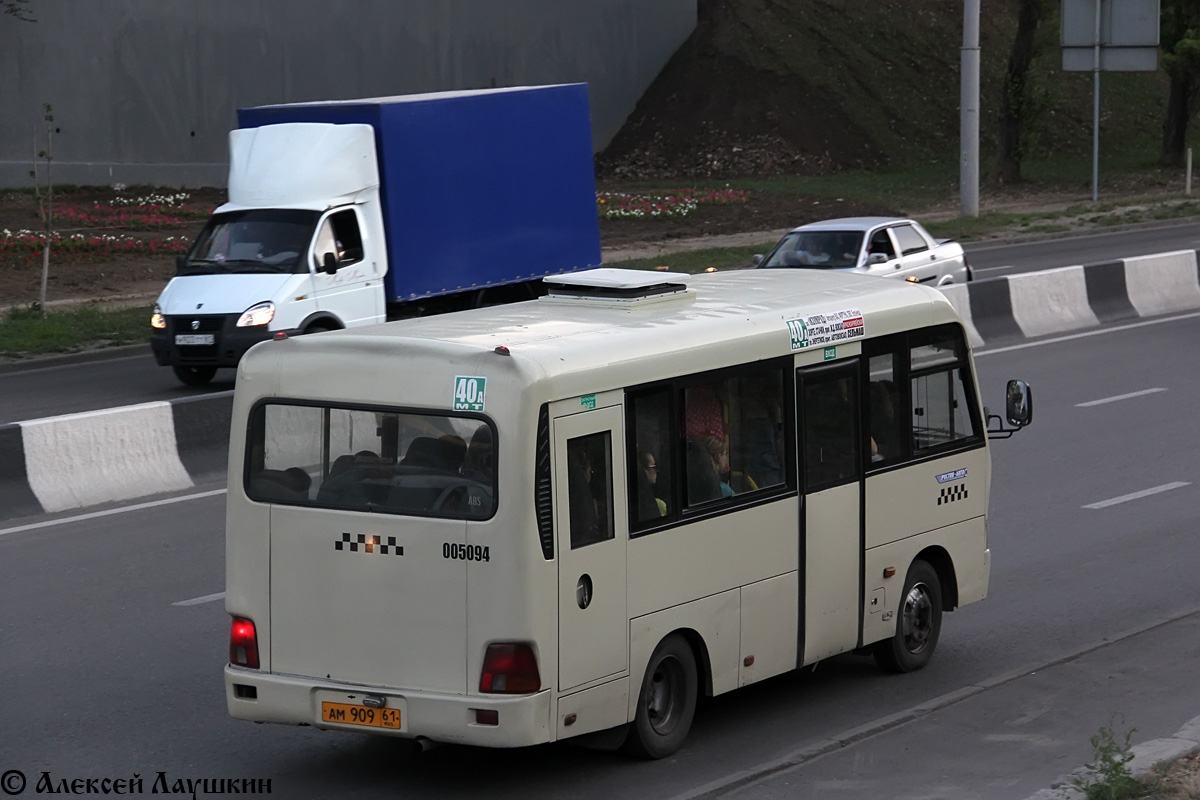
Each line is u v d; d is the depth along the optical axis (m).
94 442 27.84
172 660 18.80
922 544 18.28
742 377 15.65
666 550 14.69
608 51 116.38
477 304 44.50
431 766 15.16
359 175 40.06
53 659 18.83
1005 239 73.25
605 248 71.00
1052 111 118.75
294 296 37.66
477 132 43.50
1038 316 47.69
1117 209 84.06
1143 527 25.20
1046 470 29.64
